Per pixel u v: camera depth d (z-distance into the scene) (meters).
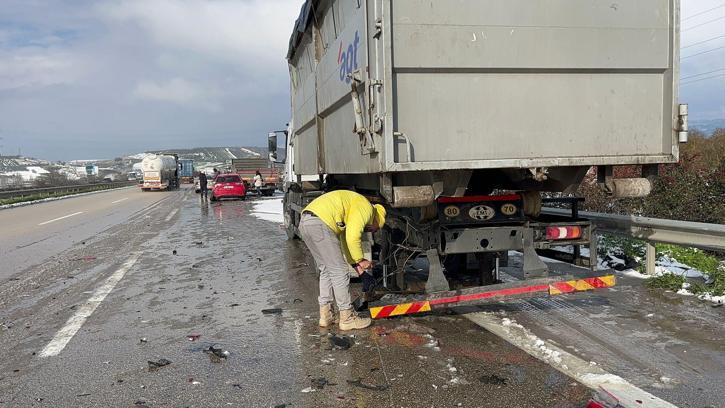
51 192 41.28
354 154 5.12
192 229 14.87
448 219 4.93
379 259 6.19
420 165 4.11
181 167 81.56
